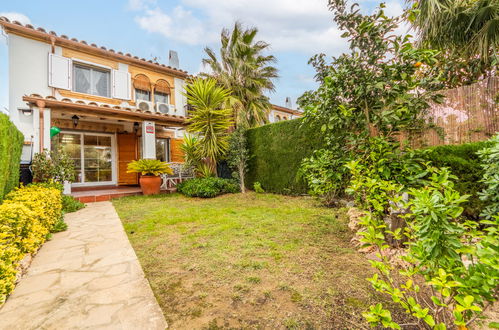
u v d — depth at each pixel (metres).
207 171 7.54
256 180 7.24
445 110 3.56
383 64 2.38
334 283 1.82
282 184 6.29
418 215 1.17
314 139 5.41
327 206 4.56
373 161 2.43
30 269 2.23
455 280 0.94
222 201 5.69
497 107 3.17
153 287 1.88
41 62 6.88
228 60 8.98
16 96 6.46
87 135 8.21
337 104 2.70
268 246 2.62
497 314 1.39
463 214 2.78
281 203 5.14
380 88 2.36
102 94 8.12
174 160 9.59
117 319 1.50
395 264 2.02
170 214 4.34
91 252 2.64
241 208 4.74
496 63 3.67
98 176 8.45
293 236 2.92
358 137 2.57
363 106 2.64
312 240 2.76
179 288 1.85
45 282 1.99
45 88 6.91
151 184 6.97
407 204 1.27
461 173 2.76
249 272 2.04
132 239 3.06
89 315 1.55
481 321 1.12
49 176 5.21
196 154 7.45
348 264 2.13
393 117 2.34
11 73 6.45
